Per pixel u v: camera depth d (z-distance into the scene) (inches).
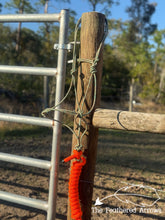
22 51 357.1
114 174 136.6
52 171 68.8
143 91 529.3
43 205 70.9
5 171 134.3
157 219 93.4
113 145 200.4
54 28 355.3
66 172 133.4
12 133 219.9
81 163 63.9
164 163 159.2
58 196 108.2
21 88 326.3
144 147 197.9
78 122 66.5
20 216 92.7
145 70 524.1
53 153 68.4
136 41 613.9
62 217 92.6
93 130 66.3
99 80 66.0
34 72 68.6
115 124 62.0
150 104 529.3
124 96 489.1
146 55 533.0
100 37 64.3
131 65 538.3
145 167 150.3
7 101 317.1
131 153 179.5
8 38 356.2
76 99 65.4
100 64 65.3
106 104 467.2
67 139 188.7
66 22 64.7
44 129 240.7
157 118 57.7
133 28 639.1
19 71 70.2
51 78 273.4
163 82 564.4
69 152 156.9
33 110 310.7
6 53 355.6
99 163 154.6
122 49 542.9
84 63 65.1
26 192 110.7
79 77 66.2
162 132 57.4
